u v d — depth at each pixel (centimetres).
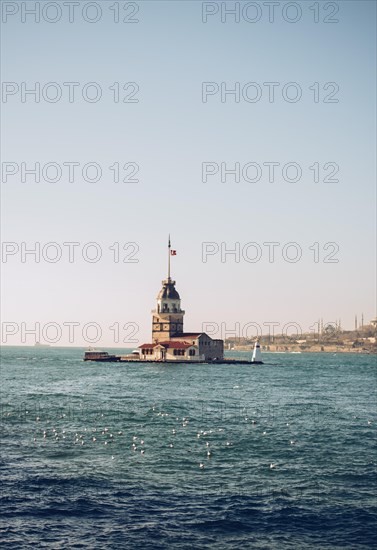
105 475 6194
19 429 8675
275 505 5328
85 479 6025
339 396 13750
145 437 8112
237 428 8912
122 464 6644
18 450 7269
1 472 6244
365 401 12762
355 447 7588
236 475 6247
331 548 4478
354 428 8994
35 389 15125
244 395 13725
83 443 7700
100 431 8531
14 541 4506
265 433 8462
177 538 4612
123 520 4944
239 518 5016
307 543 4562
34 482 5900
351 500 5478
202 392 14362
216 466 6600
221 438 8094
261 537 4656
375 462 6812
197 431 8619
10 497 5444
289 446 7612
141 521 4928
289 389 15475
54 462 6700
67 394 13762
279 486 5875
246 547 4478
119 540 4556
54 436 8125
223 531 4756
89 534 4659
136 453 7162
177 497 5516
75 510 5147
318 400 12825
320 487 5850
